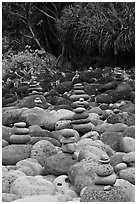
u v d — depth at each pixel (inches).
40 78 383.9
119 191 126.4
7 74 397.4
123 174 144.5
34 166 156.9
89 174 139.5
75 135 191.2
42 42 564.1
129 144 173.5
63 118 220.1
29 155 168.4
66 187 141.2
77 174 141.3
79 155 155.6
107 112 243.8
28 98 263.6
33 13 555.2
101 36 450.6
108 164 129.9
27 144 174.4
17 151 167.6
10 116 215.6
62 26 499.5
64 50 520.1
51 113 227.1
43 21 561.6
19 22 560.4
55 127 209.8
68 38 510.9
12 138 172.9
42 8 554.6
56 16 542.3
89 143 173.9
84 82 332.2
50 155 167.2
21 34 557.6
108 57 468.1
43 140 173.0
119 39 438.6
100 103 279.9
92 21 458.9
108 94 288.2
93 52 495.5
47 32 570.6
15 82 368.5
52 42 569.3
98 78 339.6
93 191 126.6
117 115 212.4
